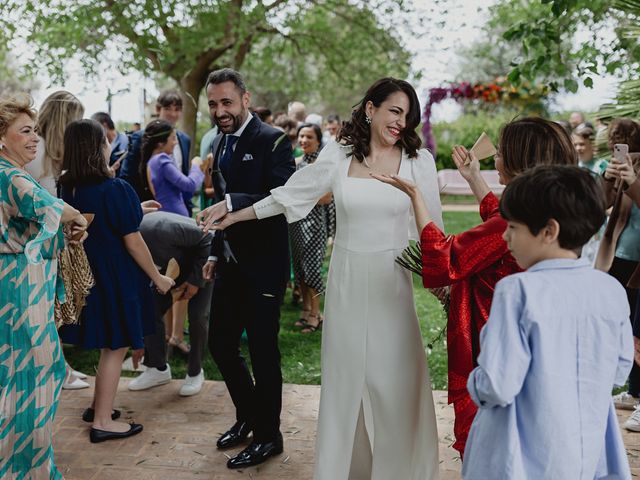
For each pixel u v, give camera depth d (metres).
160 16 9.83
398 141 2.53
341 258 2.53
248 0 11.15
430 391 2.59
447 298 2.50
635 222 3.73
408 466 2.59
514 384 1.54
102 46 10.08
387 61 13.43
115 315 3.24
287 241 3.08
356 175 2.52
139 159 4.50
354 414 2.54
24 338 2.54
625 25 3.83
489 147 2.30
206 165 5.04
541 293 1.58
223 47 11.75
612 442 1.78
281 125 6.37
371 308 2.49
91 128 3.18
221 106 2.94
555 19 3.91
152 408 3.72
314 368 4.39
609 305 1.64
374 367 2.51
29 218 2.49
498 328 1.58
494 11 8.89
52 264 2.66
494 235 2.07
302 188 2.62
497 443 1.65
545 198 1.57
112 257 3.23
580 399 1.61
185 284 3.79
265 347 3.02
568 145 2.02
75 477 2.96
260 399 3.04
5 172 2.49
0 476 2.55
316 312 5.31
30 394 2.58
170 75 11.60
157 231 3.63
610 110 3.89
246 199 2.82
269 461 3.11
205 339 3.92
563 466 1.59
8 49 9.95
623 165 2.90
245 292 3.09
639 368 3.60
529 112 13.53
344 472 2.56
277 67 14.94
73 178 3.18
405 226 2.52
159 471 3.02
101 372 3.33
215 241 3.17
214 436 3.38
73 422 3.54
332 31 13.52
